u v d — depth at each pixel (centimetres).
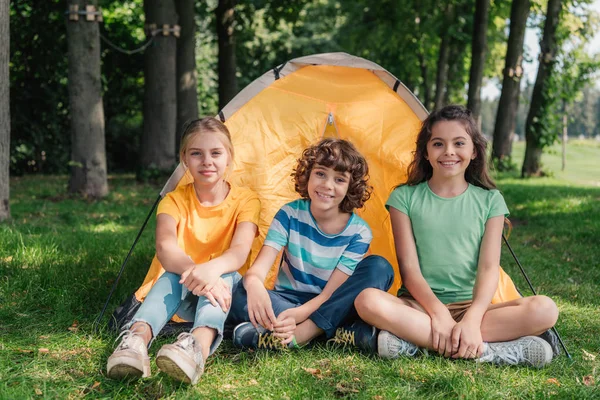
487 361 272
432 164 313
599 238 628
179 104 1202
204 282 270
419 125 387
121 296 366
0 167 593
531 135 1334
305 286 305
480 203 311
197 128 306
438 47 1962
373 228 375
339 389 240
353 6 1912
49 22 1358
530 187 1098
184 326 310
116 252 482
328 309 288
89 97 845
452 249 308
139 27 1675
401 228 314
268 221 372
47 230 579
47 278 379
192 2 1189
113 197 886
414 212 315
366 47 1891
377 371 258
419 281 295
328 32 2467
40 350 270
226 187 321
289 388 239
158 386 238
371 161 384
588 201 909
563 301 392
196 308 276
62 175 1432
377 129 387
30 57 1393
